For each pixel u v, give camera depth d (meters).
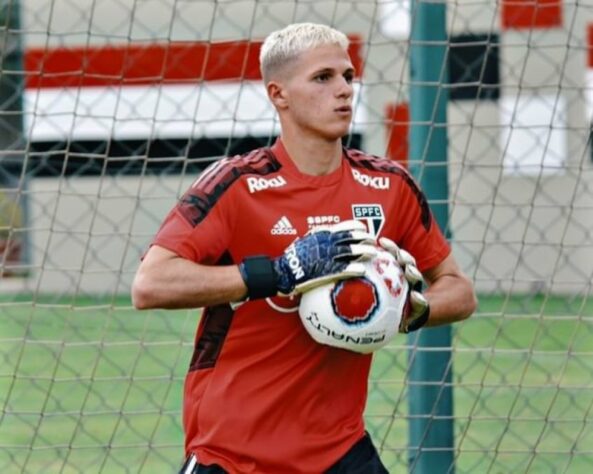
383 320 14.13
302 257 13.95
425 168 20.39
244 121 21.48
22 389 29.72
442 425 20.64
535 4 21.06
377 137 30.20
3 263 21.08
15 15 30.56
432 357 20.56
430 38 20.23
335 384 14.98
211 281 14.12
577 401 28.73
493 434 26.41
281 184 14.77
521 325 36.25
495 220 42.06
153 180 40.91
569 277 42.50
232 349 14.88
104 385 30.47
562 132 37.97
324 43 14.65
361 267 13.94
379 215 15.09
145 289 14.27
